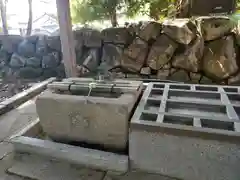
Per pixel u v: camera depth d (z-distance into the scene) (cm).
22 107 229
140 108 136
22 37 368
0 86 333
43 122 150
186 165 114
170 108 142
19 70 381
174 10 331
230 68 269
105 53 329
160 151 117
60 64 355
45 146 140
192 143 109
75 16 351
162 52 292
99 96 150
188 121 122
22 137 153
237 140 100
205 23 271
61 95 143
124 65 318
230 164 105
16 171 130
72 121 140
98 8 334
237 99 148
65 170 129
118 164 124
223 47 268
